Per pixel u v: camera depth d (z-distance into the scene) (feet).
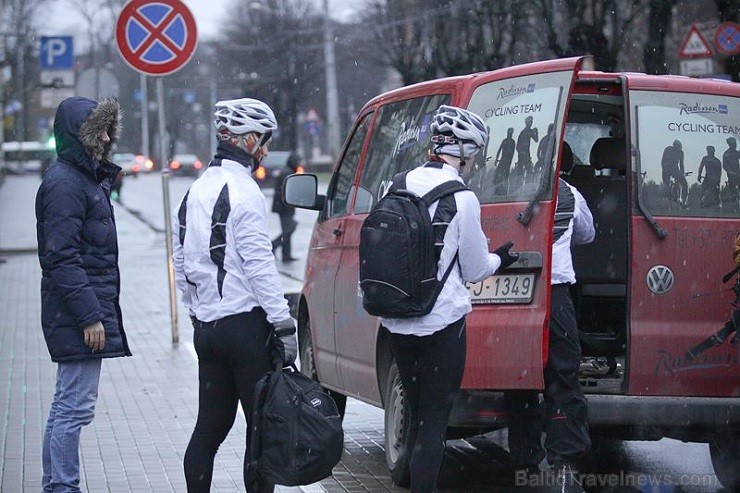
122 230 133.80
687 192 26.84
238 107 22.72
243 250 22.26
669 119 27.07
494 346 25.25
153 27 49.14
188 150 385.29
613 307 30.14
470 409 25.91
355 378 31.40
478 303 25.57
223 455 31.60
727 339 26.40
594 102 29.84
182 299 23.49
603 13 88.58
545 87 25.62
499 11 108.27
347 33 204.13
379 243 22.50
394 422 28.60
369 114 33.73
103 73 78.02
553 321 25.68
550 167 25.07
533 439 27.04
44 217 23.86
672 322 26.40
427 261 22.47
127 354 24.70
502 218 25.41
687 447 33.73
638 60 100.89
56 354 23.94
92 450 32.17
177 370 45.06
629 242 26.30
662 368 26.32
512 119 25.95
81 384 24.22
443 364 22.97
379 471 30.40
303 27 251.80
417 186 23.04
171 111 366.22
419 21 136.15
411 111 30.22
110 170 24.40
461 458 32.19
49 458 24.75
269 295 22.12
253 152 22.97
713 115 27.30
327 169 263.08
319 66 251.80
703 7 93.40
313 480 21.94
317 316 34.91
